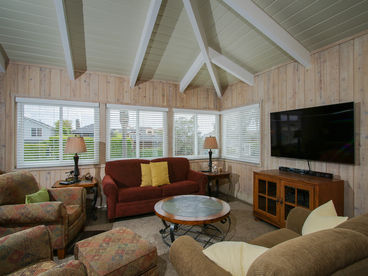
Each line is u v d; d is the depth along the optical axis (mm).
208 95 4891
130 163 3764
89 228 2857
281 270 631
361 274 784
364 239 829
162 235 2605
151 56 3469
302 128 2924
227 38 3021
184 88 4387
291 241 786
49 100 3441
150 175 3695
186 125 4715
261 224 3004
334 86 2633
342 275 735
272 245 1521
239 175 4336
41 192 2393
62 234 2111
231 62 3619
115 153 3986
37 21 2572
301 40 2709
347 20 2260
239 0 2189
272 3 2230
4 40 2840
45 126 3482
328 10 2186
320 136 2686
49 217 1992
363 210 2326
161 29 2855
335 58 2625
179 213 2209
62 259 2109
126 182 3631
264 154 3711
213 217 2092
